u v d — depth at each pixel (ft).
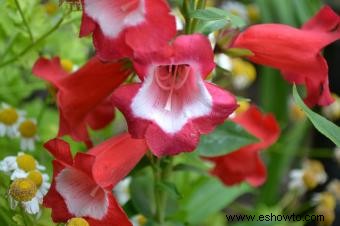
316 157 2.00
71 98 1.07
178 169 1.18
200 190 1.46
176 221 1.20
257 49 1.05
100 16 0.93
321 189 1.89
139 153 1.01
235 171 1.25
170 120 0.95
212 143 1.13
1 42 1.30
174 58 0.92
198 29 1.04
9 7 1.21
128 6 0.93
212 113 0.94
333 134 0.93
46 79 1.10
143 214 1.18
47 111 1.41
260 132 1.26
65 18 1.18
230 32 1.06
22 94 1.36
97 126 1.13
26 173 1.08
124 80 1.07
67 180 0.99
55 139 0.95
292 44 1.03
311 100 1.05
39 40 1.18
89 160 0.93
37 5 1.25
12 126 1.24
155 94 0.96
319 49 1.02
